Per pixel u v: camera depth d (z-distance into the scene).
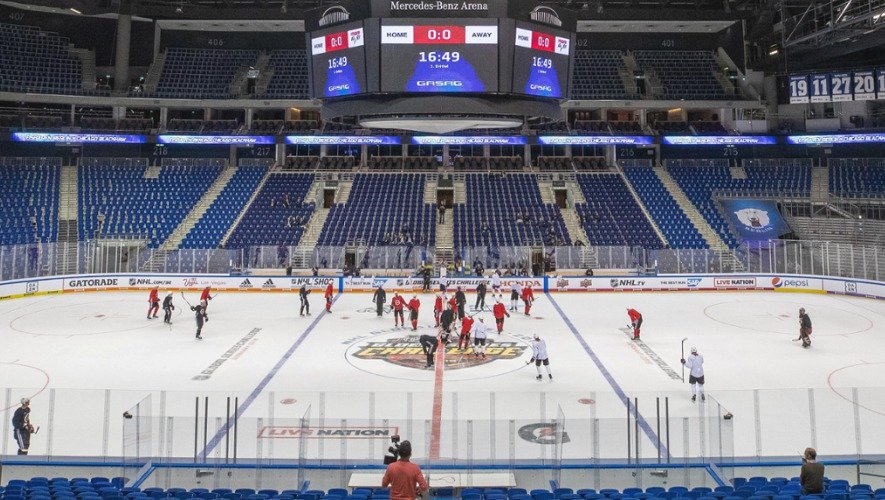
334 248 44.16
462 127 24.78
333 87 22.86
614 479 13.48
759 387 20.41
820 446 15.07
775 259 42.59
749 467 13.83
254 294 40.78
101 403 18.31
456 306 29.48
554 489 12.44
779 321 31.70
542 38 22.67
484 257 44.19
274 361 23.75
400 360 23.97
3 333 28.30
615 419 14.53
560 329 29.80
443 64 21.81
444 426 15.22
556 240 46.03
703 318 32.59
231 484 13.43
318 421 14.39
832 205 48.94
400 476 8.46
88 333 28.50
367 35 21.78
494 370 22.55
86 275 41.19
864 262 39.00
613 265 43.56
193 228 47.44
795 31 45.34
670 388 20.22
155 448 14.56
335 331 29.27
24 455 14.20
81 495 10.51
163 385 20.53
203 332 28.95
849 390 19.55
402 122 23.55
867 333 28.67
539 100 23.34
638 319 27.33
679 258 43.00
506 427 14.99
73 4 48.53
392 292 41.28
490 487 12.81
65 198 48.97
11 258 38.59
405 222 48.81
